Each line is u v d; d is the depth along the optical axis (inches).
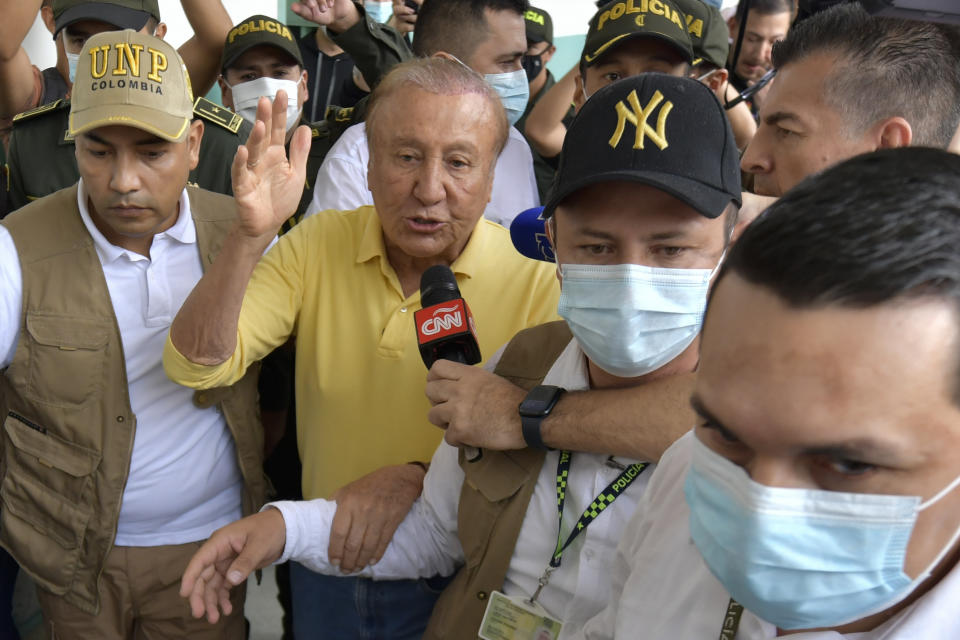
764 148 59.7
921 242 22.4
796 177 57.5
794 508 25.7
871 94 54.5
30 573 77.4
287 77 121.3
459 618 53.2
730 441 27.2
